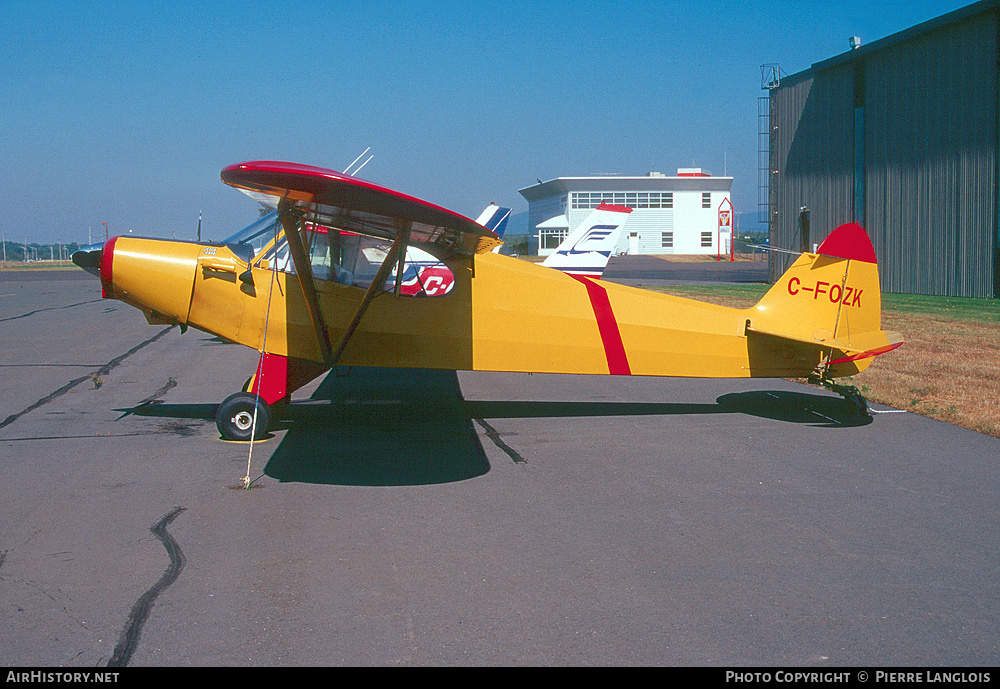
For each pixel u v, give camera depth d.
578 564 4.08
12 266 77.06
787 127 31.64
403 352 7.42
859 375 10.31
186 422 7.53
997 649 3.22
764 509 5.00
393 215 5.67
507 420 7.72
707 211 85.19
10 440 6.71
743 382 10.14
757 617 3.49
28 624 3.36
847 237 7.91
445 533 4.52
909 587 3.82
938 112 24.88
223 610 3.50
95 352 12.76
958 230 24.47
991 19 22.95
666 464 6.09
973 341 13.83
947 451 6.50
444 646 3.20
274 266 7.10
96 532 4.47
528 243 93.31
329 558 4.12
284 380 7.10
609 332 7.74
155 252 7.11
